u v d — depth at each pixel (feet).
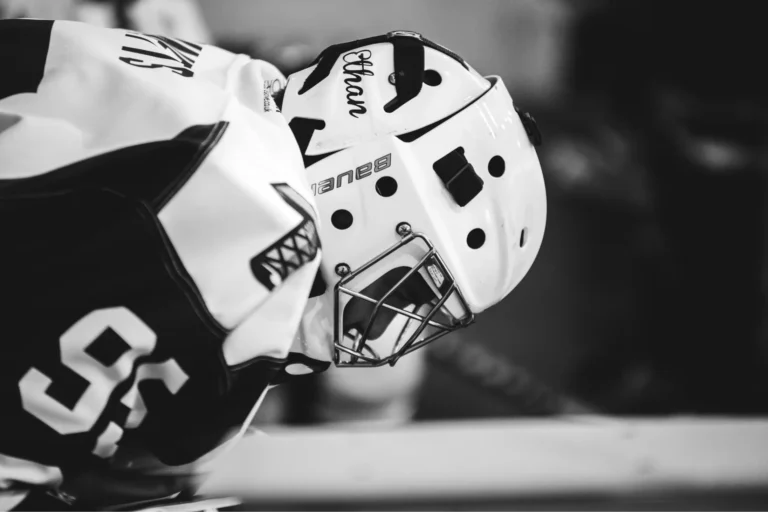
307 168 8.85
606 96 18.74
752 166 18.02
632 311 17.65
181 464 8.61
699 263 17.94
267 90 8.76
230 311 8.36
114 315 8.29
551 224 17.80
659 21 18.61
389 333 8.97
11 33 8.59
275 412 12.21
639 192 17.71
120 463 8.56
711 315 17.65
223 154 8.37
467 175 8.90
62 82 8.46
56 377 8.28
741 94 18.72
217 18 18.15
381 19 18.81
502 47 19.29
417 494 10.49
